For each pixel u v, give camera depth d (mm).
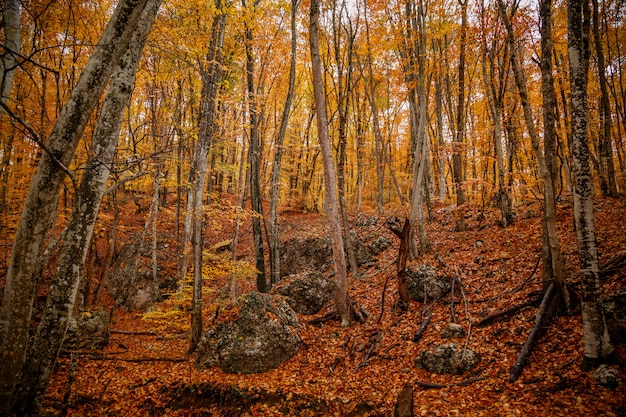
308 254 16672
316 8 9805
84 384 7871
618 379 5012
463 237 13250
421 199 13133
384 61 17578
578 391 5180
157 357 9602
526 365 6180
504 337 7203
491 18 11312
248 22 11133
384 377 7105
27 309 3193
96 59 3436
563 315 7016
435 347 7320
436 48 15820
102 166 4172
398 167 28047
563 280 7199
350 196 31125
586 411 4797
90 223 4074
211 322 11047
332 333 9500
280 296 10789
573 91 5664
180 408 7109
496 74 14547
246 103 11742
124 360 9391
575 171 5684
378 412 5977
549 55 7234
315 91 9852
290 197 26938
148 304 15672
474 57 13734
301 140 25703
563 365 5805
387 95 22516
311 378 7508
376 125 20016
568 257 9016
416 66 12680
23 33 7930
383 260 13992
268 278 16109
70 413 6645
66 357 9156
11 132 9570
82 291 11383
